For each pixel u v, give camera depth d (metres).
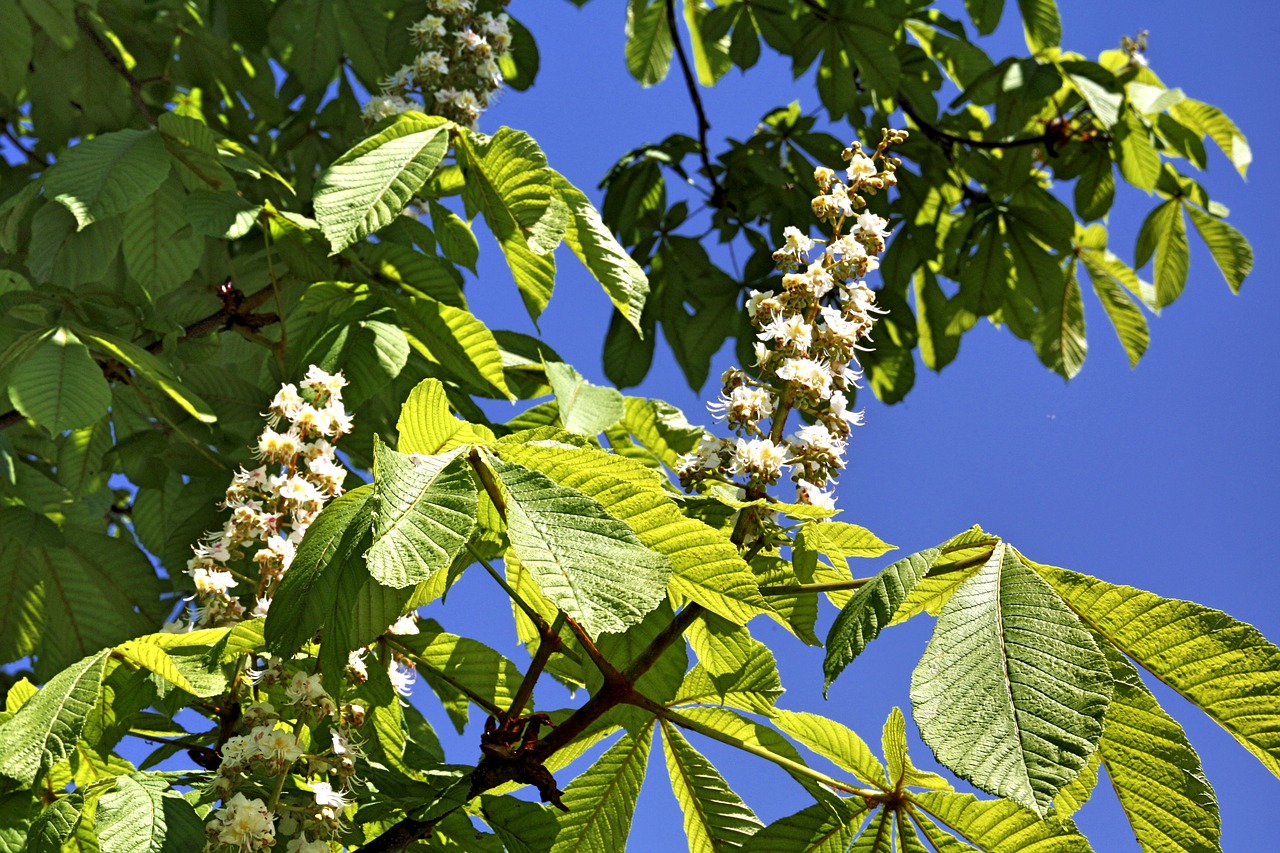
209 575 1.97
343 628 1.35
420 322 2.58
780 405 1.91
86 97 4.64
